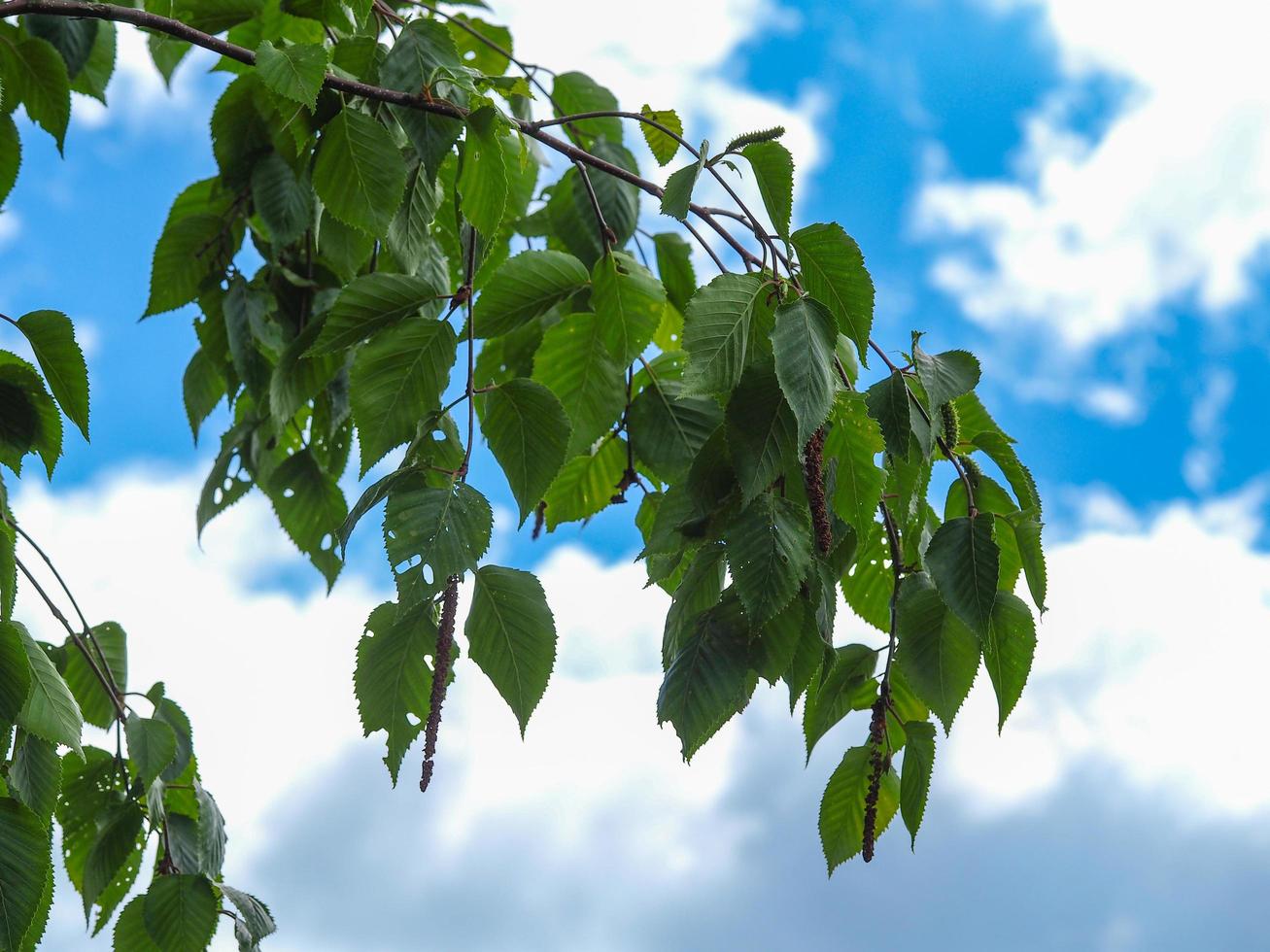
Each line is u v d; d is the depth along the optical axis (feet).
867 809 4.37
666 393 4.58
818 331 4.09
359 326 4.39
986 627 4.27
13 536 4.43
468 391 4.27
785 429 4.17
